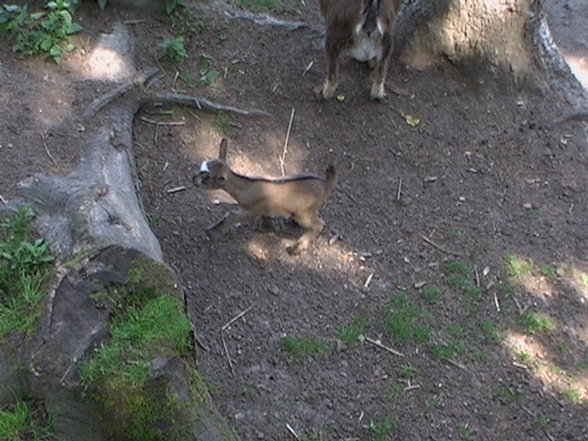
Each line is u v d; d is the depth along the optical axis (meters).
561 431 6.64
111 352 6.07
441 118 7.66
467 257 7.12
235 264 6.92
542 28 7.84
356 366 6.71
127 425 6.02
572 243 7.26
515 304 7.00
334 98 7.61
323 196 6.91
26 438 6.04
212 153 7.28
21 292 6.29
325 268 6.98
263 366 6.65
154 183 7.11
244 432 6.46
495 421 6.64
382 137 7.52
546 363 6.83
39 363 6.07
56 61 7.33
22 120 7.05
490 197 7.39
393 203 7.28
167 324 6.14
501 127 7.70
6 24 7.42
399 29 7.85
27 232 6.48
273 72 7.65
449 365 6.76
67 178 6.78
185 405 6.05
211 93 7.48
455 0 7.71
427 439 6.55
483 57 7.79
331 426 6.54
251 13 7.93
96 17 7.59
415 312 6.89
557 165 7.59
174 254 6.91
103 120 7.15
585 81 8.34
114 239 6.47
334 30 7.41
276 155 7.34
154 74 7.45
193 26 7.71
